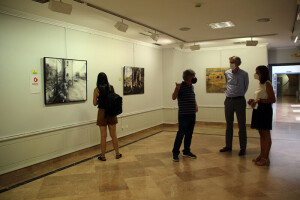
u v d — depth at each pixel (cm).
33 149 420
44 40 435
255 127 406
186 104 433
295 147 526
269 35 655
